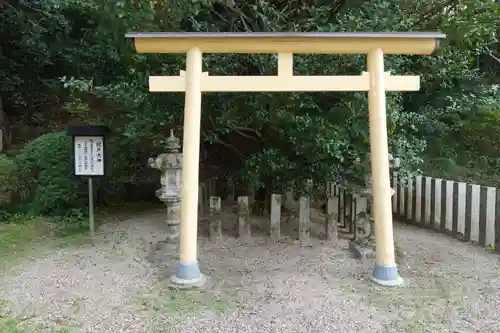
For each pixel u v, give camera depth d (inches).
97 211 275.9
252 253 188.7
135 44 150.3
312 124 186.9
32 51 414.3
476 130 302.0
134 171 309.0
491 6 187.6
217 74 201.9
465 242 201.8
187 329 119.5
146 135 227.6
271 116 197.5
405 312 129.2
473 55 278.5
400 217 253.4
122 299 139.3
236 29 214.7
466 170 292.8
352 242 193.3
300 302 135.1
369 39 149.1
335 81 152.2
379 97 151.1
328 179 228.5
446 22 196.7
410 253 186.1
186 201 150.6
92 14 241.4
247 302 136.5
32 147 269.7
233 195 304.5
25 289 145.4
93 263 171.3
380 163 151.3
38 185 255.3
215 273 163.6
